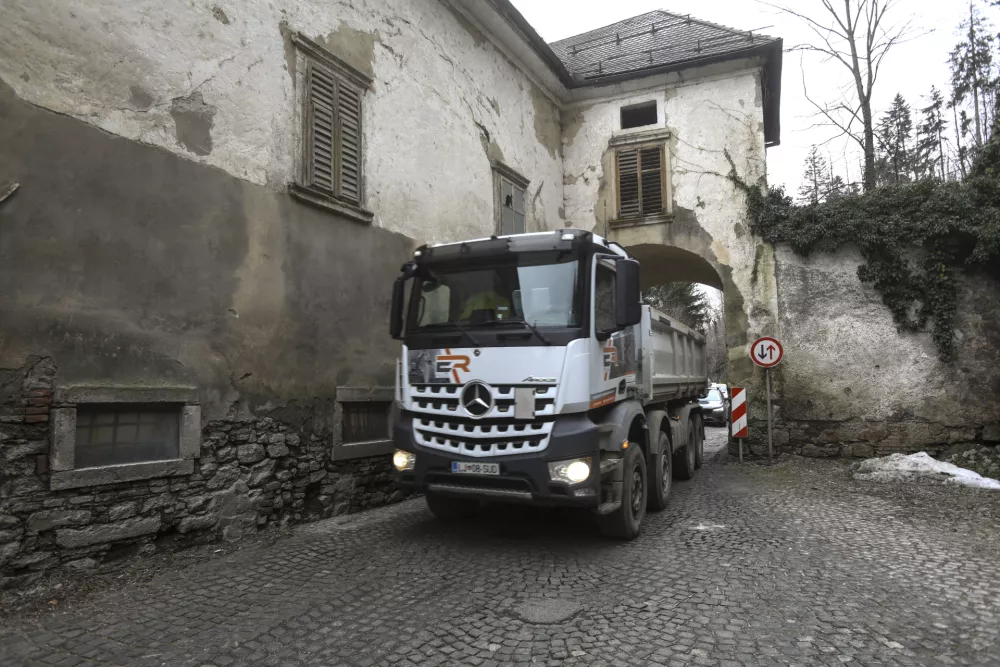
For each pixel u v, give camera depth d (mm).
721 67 13352
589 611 4309
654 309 8156
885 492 8758
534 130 13414
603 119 14500
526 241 5938
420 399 5980
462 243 6250
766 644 3746
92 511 5082
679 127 13781
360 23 8367
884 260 11812
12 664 3600
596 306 5887
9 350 4648
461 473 5645
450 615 4262
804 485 9445
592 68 15039
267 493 6586
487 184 11359
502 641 3836
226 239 6344
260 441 6570
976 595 4562
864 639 3807
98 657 3689
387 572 5215
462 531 6590
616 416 6141
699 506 7883
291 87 7246
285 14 7199
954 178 12477
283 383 6891
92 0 5289
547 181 13875
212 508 6008
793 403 12266
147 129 5664
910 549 5809
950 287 11305
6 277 4652
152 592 4777
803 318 12344
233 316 6371
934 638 3818
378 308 8359
